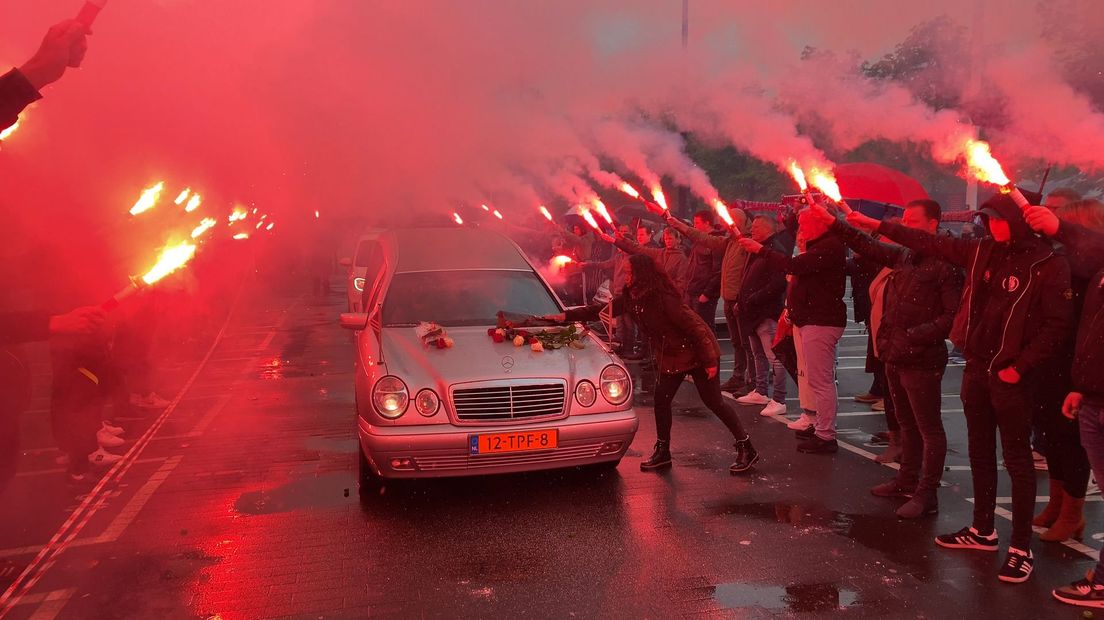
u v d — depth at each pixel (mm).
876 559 4035
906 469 4961
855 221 4262
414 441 4797
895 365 4703
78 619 3496
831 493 5086
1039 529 4438
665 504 4898
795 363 6742
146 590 3773
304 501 5027
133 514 4816
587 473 5508
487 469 4941
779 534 4383
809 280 5875
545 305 6363
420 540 4359
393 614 3490
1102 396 3537
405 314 6156
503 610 3508
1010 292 3746
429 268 6738
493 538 4371
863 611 3471
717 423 7047
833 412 6016
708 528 4484
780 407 7352
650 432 6754
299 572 3953
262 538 4410
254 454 6141
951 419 7176
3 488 2697
